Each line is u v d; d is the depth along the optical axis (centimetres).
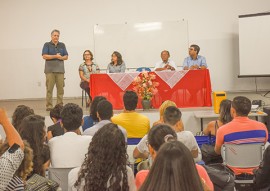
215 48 971
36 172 238
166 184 119
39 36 969
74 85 976
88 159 193
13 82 977
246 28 913
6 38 968
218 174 263
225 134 334
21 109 337
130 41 966
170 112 307
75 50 970
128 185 195
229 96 925
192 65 762
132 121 395
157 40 967
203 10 965
